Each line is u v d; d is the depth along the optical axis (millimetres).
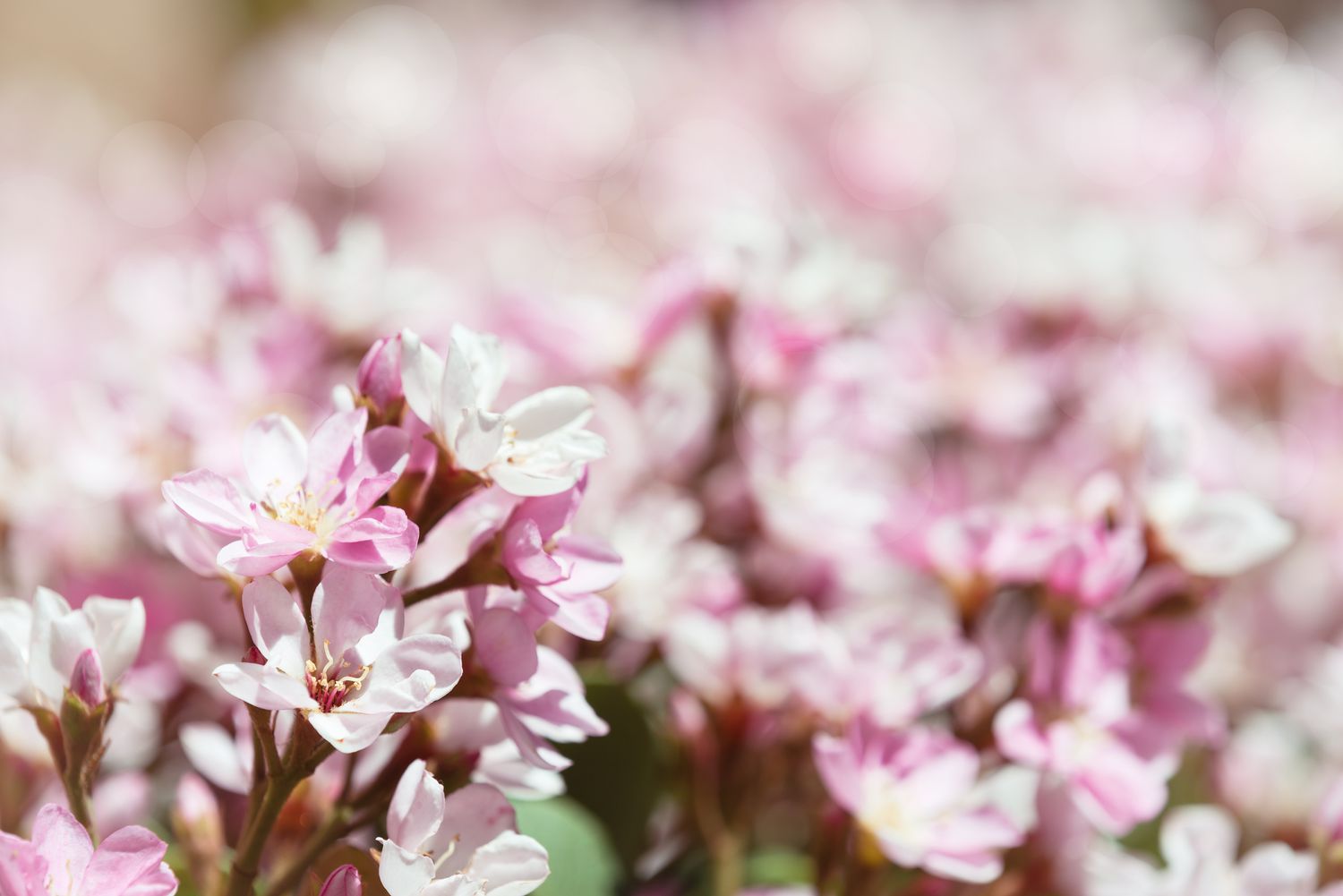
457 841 357
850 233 784
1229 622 506
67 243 788
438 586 361
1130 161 762
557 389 368
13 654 363
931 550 421
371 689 348
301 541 350
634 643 435
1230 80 828
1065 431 506
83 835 346
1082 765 390
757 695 411
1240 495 457
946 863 384
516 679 358
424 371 358
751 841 457
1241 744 443
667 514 431
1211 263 634
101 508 447
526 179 845
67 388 505
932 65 898
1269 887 390
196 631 418
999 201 775
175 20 1299
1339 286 625
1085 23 914
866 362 459
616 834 415
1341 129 752
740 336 445
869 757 395
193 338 458
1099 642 396
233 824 403
